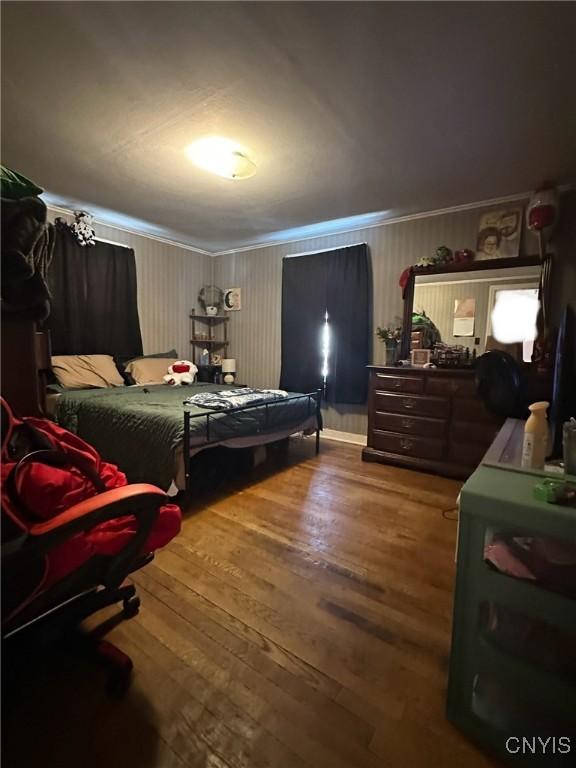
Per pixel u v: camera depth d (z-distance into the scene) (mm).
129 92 1791
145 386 3559
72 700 1035
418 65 1585
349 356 3854
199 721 988
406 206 3234
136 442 2285
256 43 1482
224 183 2797
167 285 4500
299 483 2723
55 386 3092
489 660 928
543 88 1718
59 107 1904
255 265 4648
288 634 1290
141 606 1413
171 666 1152
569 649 913
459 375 2824
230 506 2309
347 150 2291
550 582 847
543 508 803
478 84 1697
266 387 4660
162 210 3416
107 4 1311
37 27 1404
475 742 943
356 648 1235
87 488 1099
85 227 3490
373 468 3088
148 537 1036
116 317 3932
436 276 3264
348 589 1535
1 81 1708
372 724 988
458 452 2859
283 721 993
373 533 1999
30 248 1024
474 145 2223
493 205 3059
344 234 3895
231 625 1326
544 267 2771
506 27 1383
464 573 935
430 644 1257
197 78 1689
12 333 1243
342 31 1419
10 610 826
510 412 2467
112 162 2480
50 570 898
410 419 3068
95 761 887
